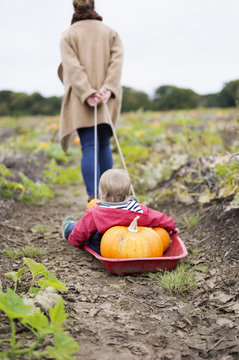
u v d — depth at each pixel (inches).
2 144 375.2
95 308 84.3
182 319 80.7
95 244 115.5
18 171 237.9
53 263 111.6
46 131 422.6
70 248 125.9
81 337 72.1
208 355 68.3
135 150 243.0
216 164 151.6
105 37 151.6
